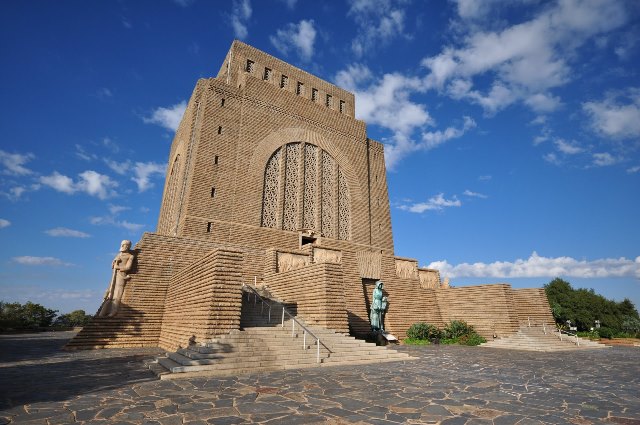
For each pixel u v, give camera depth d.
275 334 10.80
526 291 22.22
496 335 19.88
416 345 18.55
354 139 30.45
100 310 15.22
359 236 27.95
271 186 24.70
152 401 5.85
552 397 6.53
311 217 26.11
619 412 5.55
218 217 21.64
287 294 15.83
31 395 6.20
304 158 26.95
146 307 15.95
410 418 5.10
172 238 17.53
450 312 22.34
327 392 6.67
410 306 22.00
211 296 10.23
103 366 9.54
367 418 5.07
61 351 13.41
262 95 26.03
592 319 36.00
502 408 5.70
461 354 13.98
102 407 5.47
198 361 8.57
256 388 6.93
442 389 7.07
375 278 22.30
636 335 33.34
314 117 28.38
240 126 24.31
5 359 11.02
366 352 11.75
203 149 22.36
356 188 29.09
